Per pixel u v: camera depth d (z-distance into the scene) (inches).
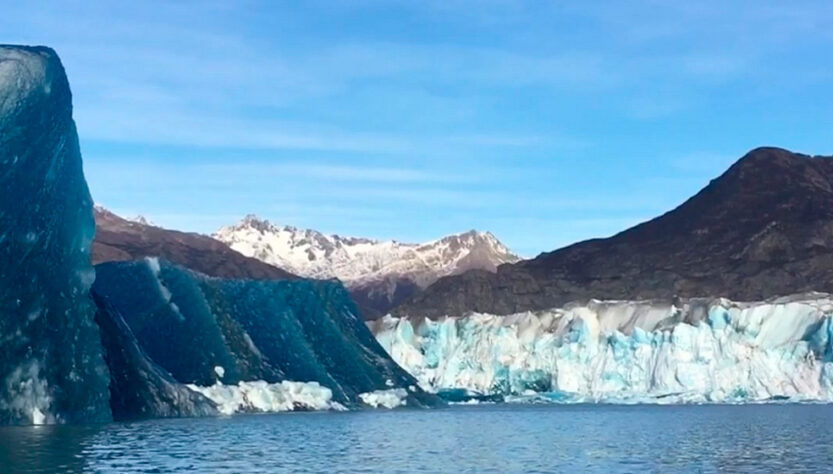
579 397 6417.3
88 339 3270.2
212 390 4303.6
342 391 5064.0
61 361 3149.6
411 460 2405.3
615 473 2170.3
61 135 3198.8
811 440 3063.5
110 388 3624.5
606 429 3666.3
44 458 2151.8
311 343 5187.0
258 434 3105.3
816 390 5954.7
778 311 6279.5
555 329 6948.8
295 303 5265.8
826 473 2174.0
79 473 1930.4
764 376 6087.6
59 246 3196.4
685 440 3088.1
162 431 3061.0
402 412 4968.0
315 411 4739.2
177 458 2285.9
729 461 2432.3
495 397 6712.6
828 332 6018.7
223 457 2348.7
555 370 6717.5
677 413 4980.3
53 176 3184.1
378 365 5526.6
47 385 3085.6
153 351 4291.3
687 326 6304.1
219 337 4557.1
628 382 6417.3
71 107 3275.1
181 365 4335.6
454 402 6633.9
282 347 4933.6
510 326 7066.9
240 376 4517.7
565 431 3545.8
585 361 6668.3
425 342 7298.2
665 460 2450.8
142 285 4490.7
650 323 6737.2
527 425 3909.9
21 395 3026.6
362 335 5629.9
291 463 2279.8
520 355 6909.5
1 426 2977.4
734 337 6235.2
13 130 3041.3
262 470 2113.7
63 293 3191.4
